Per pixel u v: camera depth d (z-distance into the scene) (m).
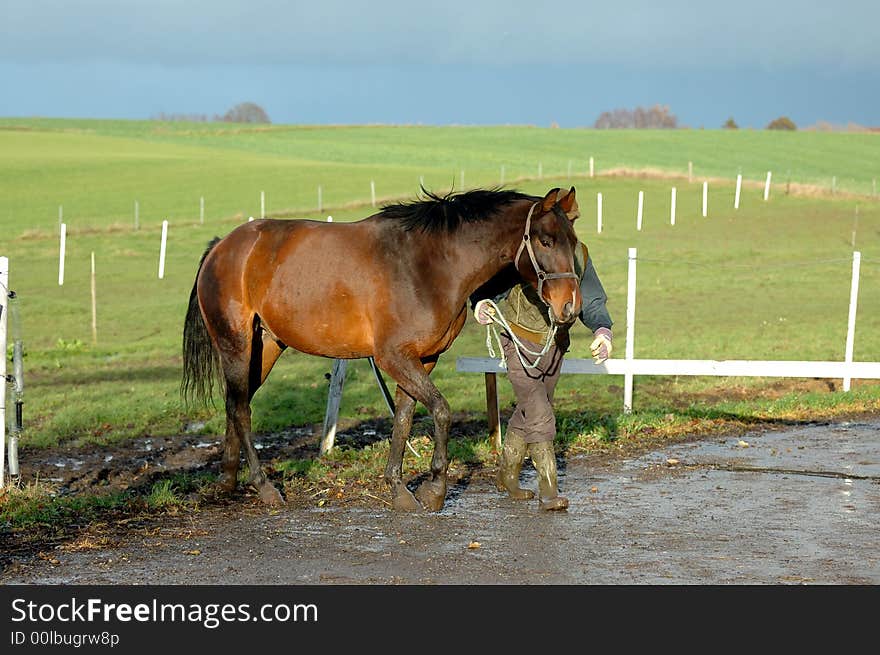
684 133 114.56
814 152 97.25
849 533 7.92
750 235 43.75
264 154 89.06
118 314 28.30
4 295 9.40
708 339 22.72
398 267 8.40
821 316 26.38
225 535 8.00
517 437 9.16
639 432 12.45
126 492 9.45
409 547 7.61
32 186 60.28
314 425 13.58
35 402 15.14
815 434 12.45
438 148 98.00
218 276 9.38
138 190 59.41
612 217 48.75
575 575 6.88
